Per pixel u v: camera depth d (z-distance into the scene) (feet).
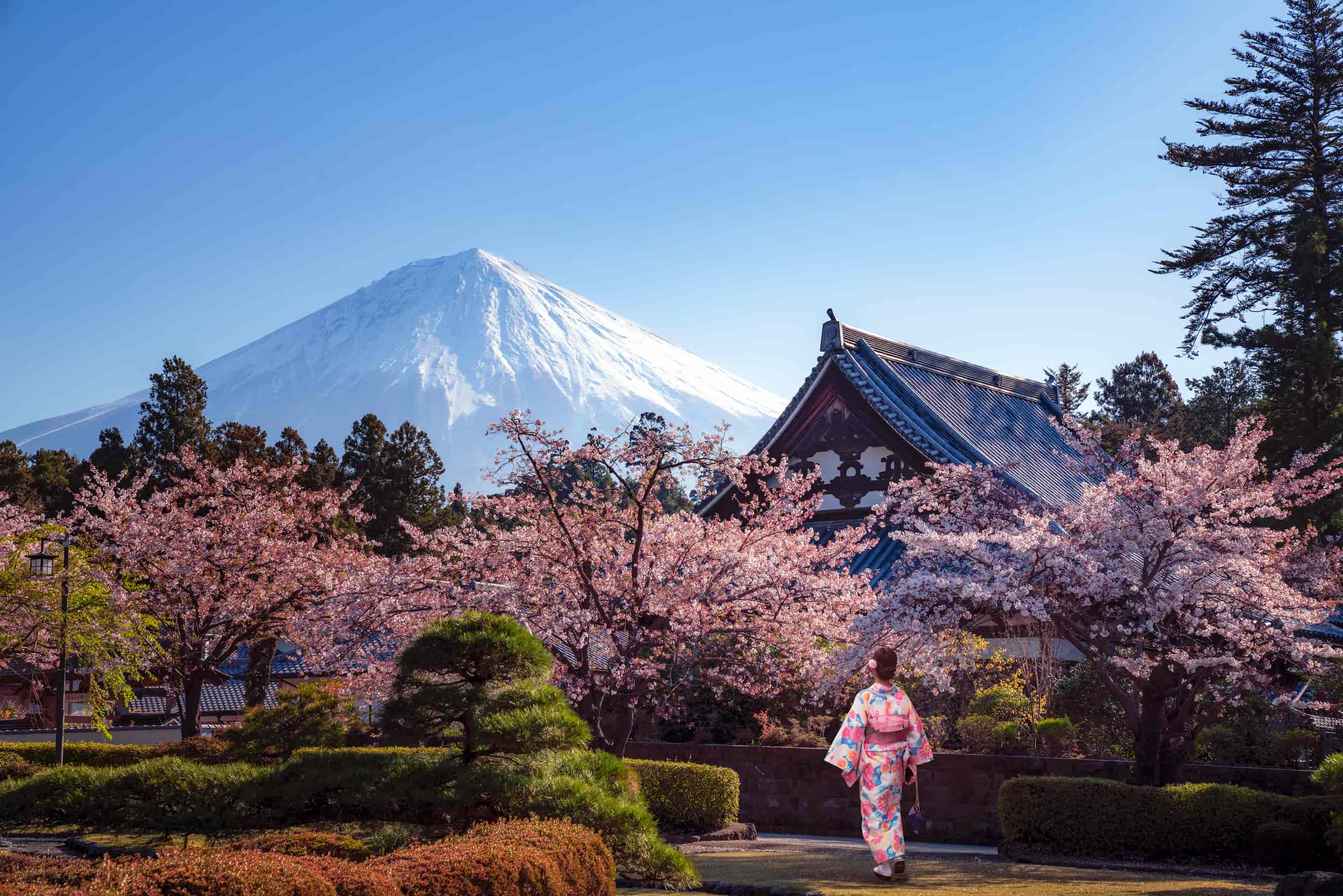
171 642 81.97
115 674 78.02
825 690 63.46
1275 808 43.52
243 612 78.54
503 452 62.54
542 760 36.81
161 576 78.95
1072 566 56.34
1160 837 45.09
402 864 23.09
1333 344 131.54
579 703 61.16
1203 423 239.91
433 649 37.11
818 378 111.65
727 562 61.46
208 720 129.08
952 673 75.36
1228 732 69.67
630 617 60.54
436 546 67.00
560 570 62.90
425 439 195.72
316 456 194.29
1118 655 57.88
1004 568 58.08
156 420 185.06
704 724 78.54
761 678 66.33
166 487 169.99
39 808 47.52
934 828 66.44
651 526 63.87
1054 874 39.93
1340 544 69.26
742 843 57.72
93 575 75.05
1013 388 139.23
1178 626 59.31
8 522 82.89
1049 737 67.87
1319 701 68.54
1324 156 144.15
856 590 64.85
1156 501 58.08
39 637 76.69
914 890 33.32
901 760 35.37
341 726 66.49
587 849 28.27
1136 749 58.49
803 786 70.74
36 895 18.71
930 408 112.98
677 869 34.96
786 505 67.05
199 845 39.32
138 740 105.29
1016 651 81.30
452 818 35.73
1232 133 148.77
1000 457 114.21
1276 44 142.82
